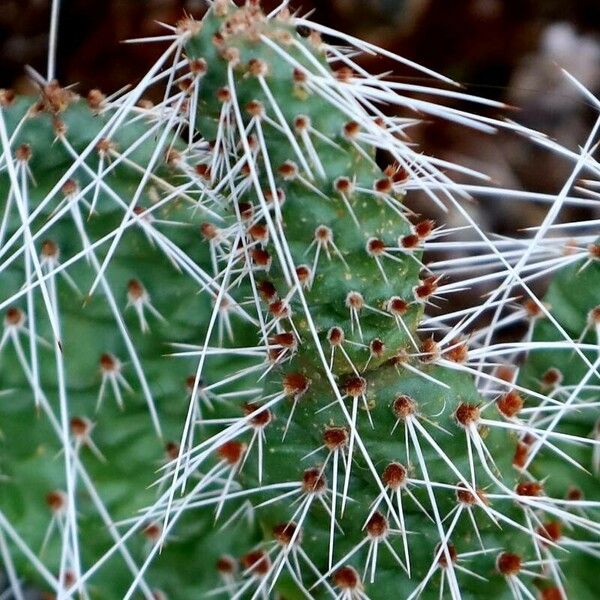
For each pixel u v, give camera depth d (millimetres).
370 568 285
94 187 302
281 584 298
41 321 306
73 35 470
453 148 479
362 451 273
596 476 312
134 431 308
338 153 265
